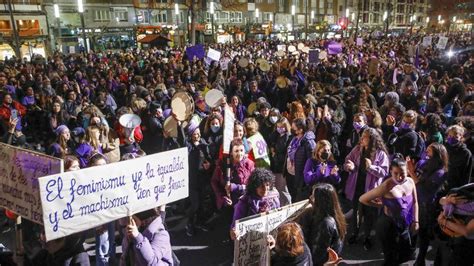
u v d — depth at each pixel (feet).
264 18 192.13
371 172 17.49
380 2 271.69
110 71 50.42
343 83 39.01
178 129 21.94
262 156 20.51
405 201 14.69
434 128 21.18
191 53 62.03
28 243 14.25
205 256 18.71
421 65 62.13
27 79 47.70
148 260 10.09
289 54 72.64
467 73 47.98
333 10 242.58
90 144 20.77
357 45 91.50
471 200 12.15
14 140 24.29
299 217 13.03
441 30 219.20
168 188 11.68
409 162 17.19
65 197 9.77
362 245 19.43
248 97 40.42
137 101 29.40
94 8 123.24
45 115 34.35
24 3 106.63
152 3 136.15
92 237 19.97
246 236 12.03
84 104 32.76
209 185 21.13
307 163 18.12
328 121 23.84
